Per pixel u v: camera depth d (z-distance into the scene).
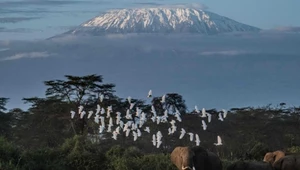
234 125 134.50
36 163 70.88
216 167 66.44
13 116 132.62
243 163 66.94
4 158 68.50
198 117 131.12
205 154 65.44
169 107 131.12
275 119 138.75
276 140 136.12
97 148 78.19
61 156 74.56
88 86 130.38
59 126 129.62
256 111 139.88
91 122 120.06
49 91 132.50
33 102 133.25
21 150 73.25
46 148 76.06
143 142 116.31
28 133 128.38
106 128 115.69
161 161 72.25
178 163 64.12
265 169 66.44
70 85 130.12
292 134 138.25
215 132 130.38
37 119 130.38
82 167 73.38
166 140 120.62
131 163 72.69
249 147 121.50
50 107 130.62
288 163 67.44
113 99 128.38
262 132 134.62
